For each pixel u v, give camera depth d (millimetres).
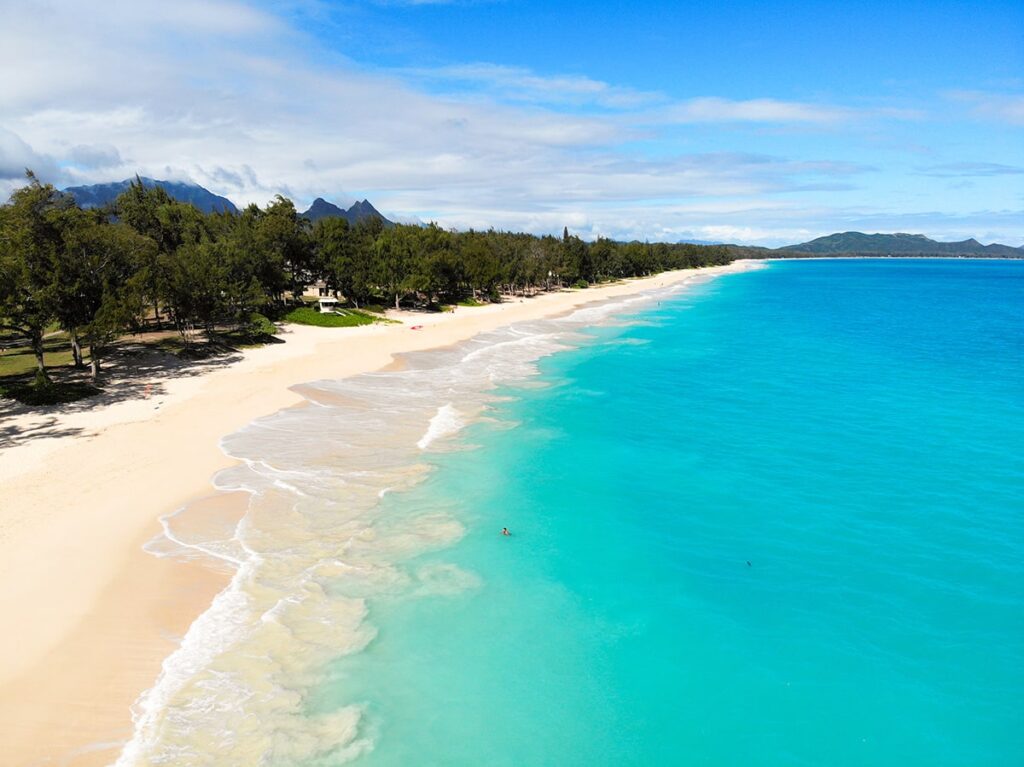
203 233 71750
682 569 21328
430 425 35125
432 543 22438
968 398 42875
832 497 26828
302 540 21984
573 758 13789
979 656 17031
